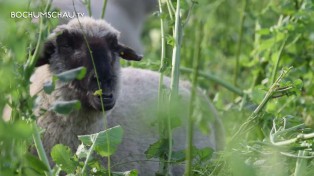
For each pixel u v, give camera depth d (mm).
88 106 14602
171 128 13586
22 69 11078
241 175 11320
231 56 23578
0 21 10664
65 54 14508
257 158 12992
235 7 24656
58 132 14836
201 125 12984
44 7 11688
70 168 12250
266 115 14664
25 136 10391
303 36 18281
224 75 22469
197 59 11891
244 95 17734
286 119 13758
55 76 10977
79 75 10961
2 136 10453
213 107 18578
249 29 22797
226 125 17938
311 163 12836
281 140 13336
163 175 13516
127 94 17016
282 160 12984
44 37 11227
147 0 30844
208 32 23906
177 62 13586
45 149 14859
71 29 14492
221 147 18281
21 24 10906
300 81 13711
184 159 13453
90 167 12961
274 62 18219
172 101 13508
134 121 16562
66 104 11023
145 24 31328
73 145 14945
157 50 27156
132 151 16141
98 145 12133
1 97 10859
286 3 18219
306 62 18328
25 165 11148
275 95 15008
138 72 18125
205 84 21672
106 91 14320
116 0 29281
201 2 23516
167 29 16203
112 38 14727
